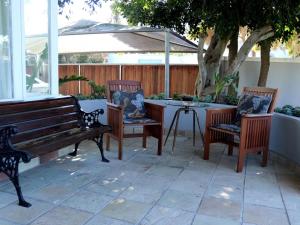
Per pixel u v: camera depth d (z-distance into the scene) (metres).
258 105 3.83
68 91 8.01
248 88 4.18
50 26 3.69
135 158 3.99
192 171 3.55
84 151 4.23
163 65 7.38
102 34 6.27
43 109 3.29
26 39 3.39
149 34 6.29
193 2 5.04
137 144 4.70
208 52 5.95
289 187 3.15
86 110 5.07
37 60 3.59
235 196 2.89
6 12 3.16
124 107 4.22
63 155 4.00
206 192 2.97
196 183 3.19
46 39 3.69
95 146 4.52
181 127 5.36
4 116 2.82
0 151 2.55
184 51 6.36
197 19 5.48
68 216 2.42
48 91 3.79
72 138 3.17
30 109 3.13
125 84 4.52
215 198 2.84
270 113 3.75
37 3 3.51
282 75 6.67
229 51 5.93
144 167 3.64
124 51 6.22
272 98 3.83
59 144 2.95
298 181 3.33
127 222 2.36
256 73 6.83
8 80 3.26
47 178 3.20
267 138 3.76
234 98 5.38
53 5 3.69
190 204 2.70
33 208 2.54
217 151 4.46
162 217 2.46
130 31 5.59
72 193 2.85
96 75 7.90
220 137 4.12
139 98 4.34
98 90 5.42
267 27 5.04
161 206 2.64
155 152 4.29
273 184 3.22
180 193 2.92
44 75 3.71
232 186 3.14
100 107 5.24
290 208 2.68
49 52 3.73
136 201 2.72
